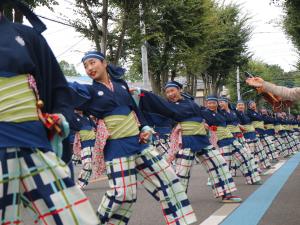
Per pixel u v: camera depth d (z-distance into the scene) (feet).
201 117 25.27
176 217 16.06
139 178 16.48
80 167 51.21
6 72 8.96
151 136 16.21
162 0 52.26
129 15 47.32
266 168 45.09
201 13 69.26
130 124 15.81
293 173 39.88
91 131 32.68
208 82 103.14
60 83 9.97
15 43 9.12
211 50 78.18
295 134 75.36
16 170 8.89
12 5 9.82
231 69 101.60
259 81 16.03
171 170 16.19
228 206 24.63
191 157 24.81
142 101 17.20
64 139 9.93
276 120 61.11
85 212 9.22
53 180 9.07
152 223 20.85
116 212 15.70
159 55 69.05
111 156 15.65
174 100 24.62
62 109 9.86
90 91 15.79
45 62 9.73
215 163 25.99
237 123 37.24
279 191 29.45
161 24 64.80
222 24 89.56
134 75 86.17
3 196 8.81
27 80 9.16
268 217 21.40
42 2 36.14
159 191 16.08
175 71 73.82
